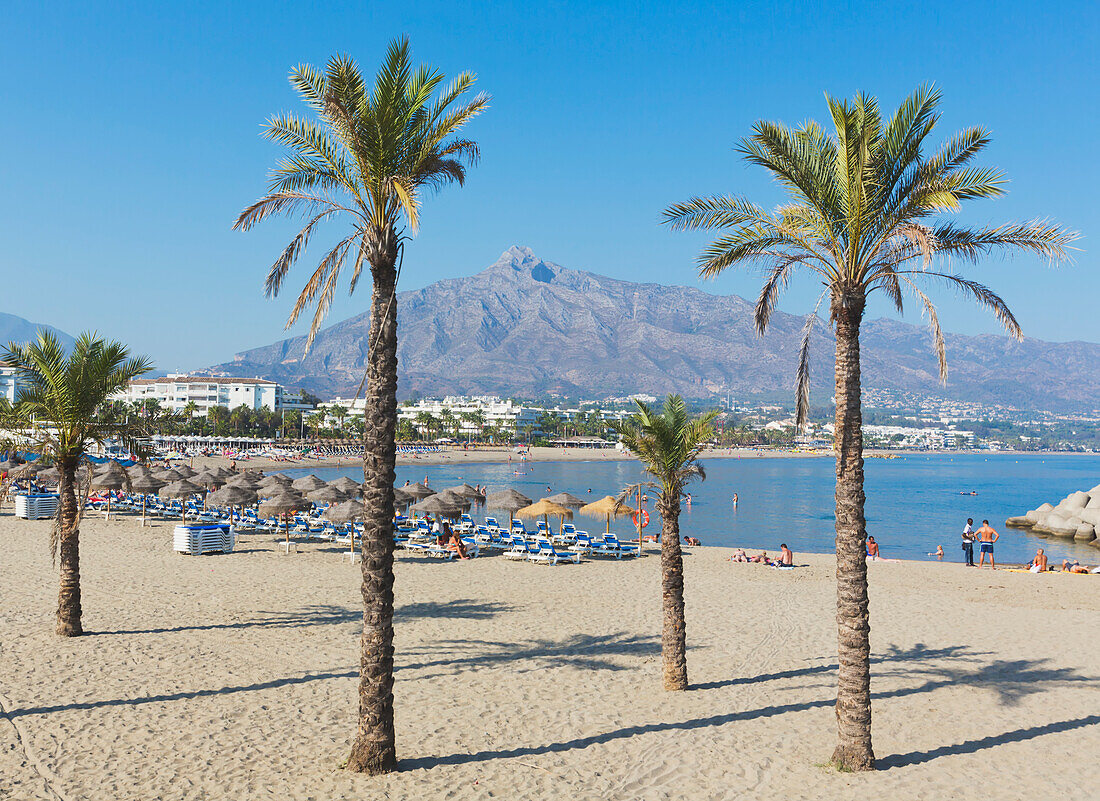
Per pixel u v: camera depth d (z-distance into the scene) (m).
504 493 35.47
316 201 11.55
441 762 11.38
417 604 22.05
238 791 10.18
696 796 10.45
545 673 15.84
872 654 18.09
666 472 14.95
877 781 10.96
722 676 15.91
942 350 11.55
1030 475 186.25
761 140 11.60
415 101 11.03
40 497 37.34
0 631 17.42
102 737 11.85
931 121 11.31
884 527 66.19
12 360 17.06
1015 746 12.41
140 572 25.05
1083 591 26.38
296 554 29.77
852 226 11.00
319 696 13.95
